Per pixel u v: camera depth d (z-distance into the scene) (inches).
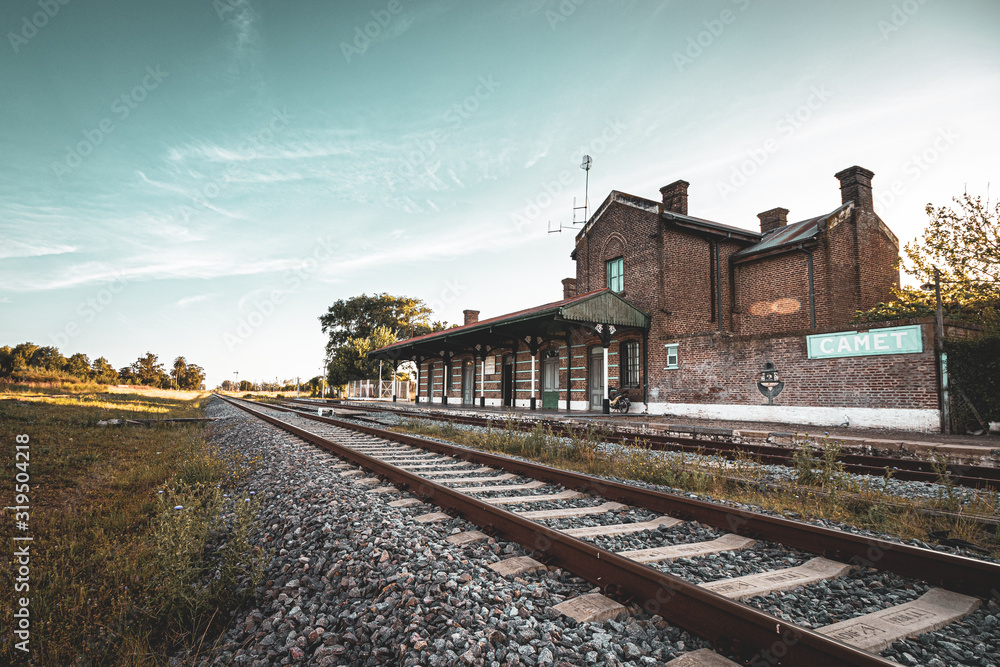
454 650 89.2
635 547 152.2
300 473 237.6
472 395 1192.8
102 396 1086.4
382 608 103.0
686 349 675.4
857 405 489.7
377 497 206.5
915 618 106.5
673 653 93.0
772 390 564.4
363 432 458.3
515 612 102.9
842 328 503.8
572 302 694.5
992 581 115.6
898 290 727.7
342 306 2559.1
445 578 114.6
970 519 171.8
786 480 250.2
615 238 867.4
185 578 120.7
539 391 972.6
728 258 836.6
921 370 450.0
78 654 101.5
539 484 241.0
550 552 137.2
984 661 93.4
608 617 104.7
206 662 97.7
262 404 1149.7
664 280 767.1
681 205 890.1
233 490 232.4
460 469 278.8
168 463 304.8
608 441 410.0
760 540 157.0
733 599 102.8
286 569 131.0
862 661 75.8
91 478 262.5
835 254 711.1
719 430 448.5
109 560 148.5
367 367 1919.3
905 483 251.6
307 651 95.8
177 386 3858.3
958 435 417.7
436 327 2309.3
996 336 413.4
